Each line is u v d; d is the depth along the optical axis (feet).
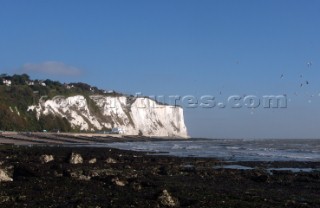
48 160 134.21
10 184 80.02
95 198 68.44
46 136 387.96
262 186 97.66
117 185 82.17
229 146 386.11
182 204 67.31
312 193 87.76
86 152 193.16
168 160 169.17
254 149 318.86
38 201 64.64
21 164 109.50
